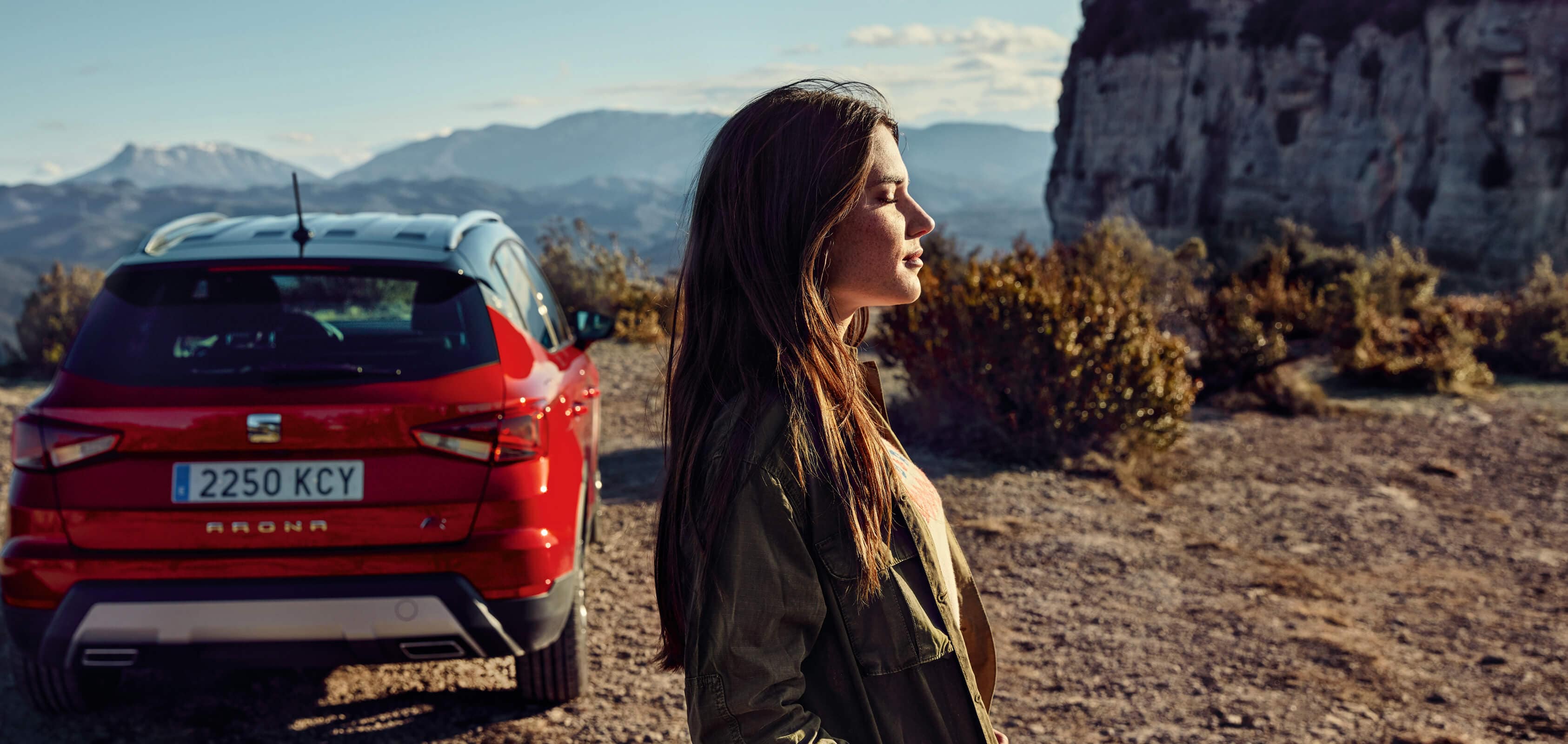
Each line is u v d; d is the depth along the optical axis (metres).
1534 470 9.19
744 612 1.00
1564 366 14.71
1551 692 4.34
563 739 3.47
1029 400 8.36
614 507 6.82
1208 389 12.31
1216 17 44.03
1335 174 39.88
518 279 4.25
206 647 3.01
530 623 3.17
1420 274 17.50
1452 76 35.78
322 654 3.05
